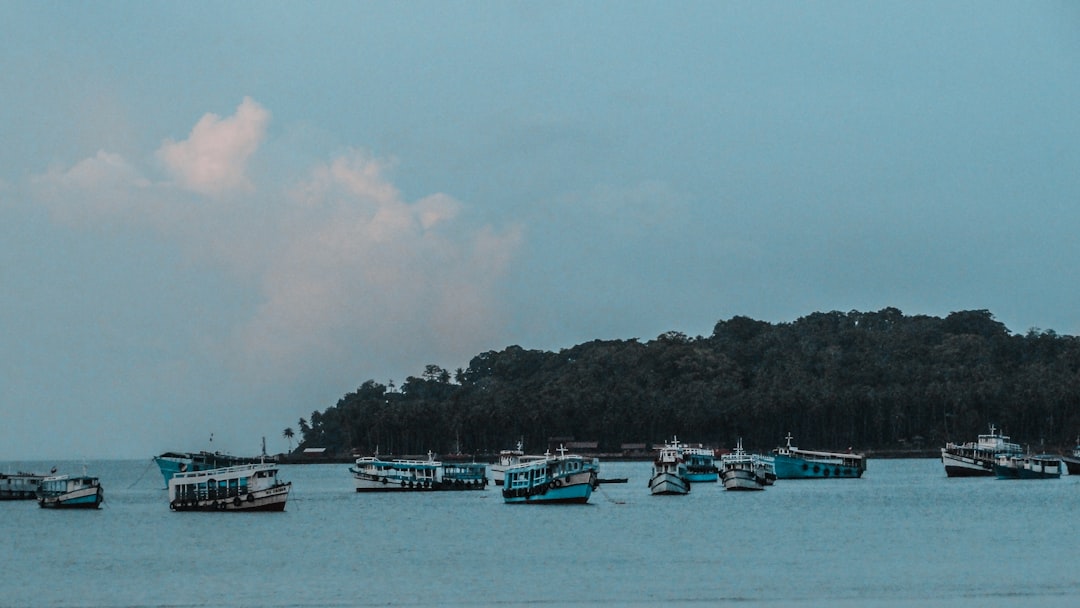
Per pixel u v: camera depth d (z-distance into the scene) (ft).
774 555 456.04
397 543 513.86
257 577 417.69
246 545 512.63
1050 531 531.91
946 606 344.08
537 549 485.56
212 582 407.44
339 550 491.31
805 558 446.19
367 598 370.94
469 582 399.44
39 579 419.95
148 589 394.32
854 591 369.91
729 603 353.31
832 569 416.05
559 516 631.15
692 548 481.46
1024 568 413.18
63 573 433.07
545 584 392.88
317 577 415.85
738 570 417.08
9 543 528.22
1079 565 419.54
